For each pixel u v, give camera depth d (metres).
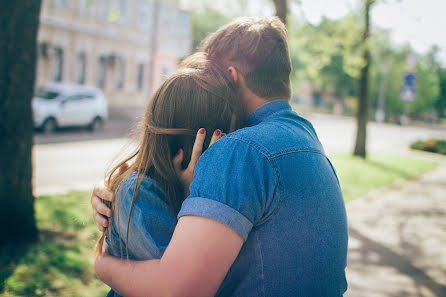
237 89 1.25
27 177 4.48
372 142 22.83
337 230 1.14
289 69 1.26
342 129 29.11
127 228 1.09
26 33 4.15
